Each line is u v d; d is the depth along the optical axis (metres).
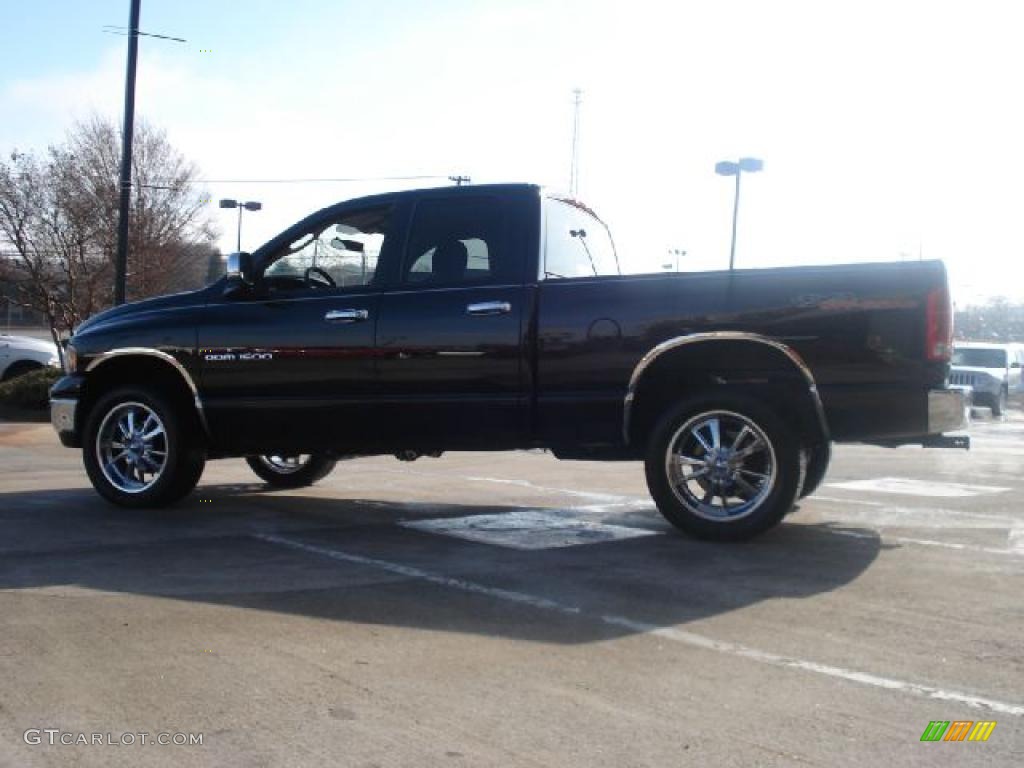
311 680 3.92
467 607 4.96
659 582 5.46
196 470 7.76
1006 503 8.43
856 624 4.69
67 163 22.42
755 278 6.17
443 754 3.27
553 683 3.91
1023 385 27.11
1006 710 3.66
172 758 3.23
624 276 6.42
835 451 14.05
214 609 4.89
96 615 4.76
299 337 7.08
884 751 3.31
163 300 7.66
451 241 6.91
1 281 22.30
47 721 3.51
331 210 7.27
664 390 6.62
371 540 6.61
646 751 3.30
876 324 5.95
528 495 8.77
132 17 16.06
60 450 12.73
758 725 3.51
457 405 6.72
